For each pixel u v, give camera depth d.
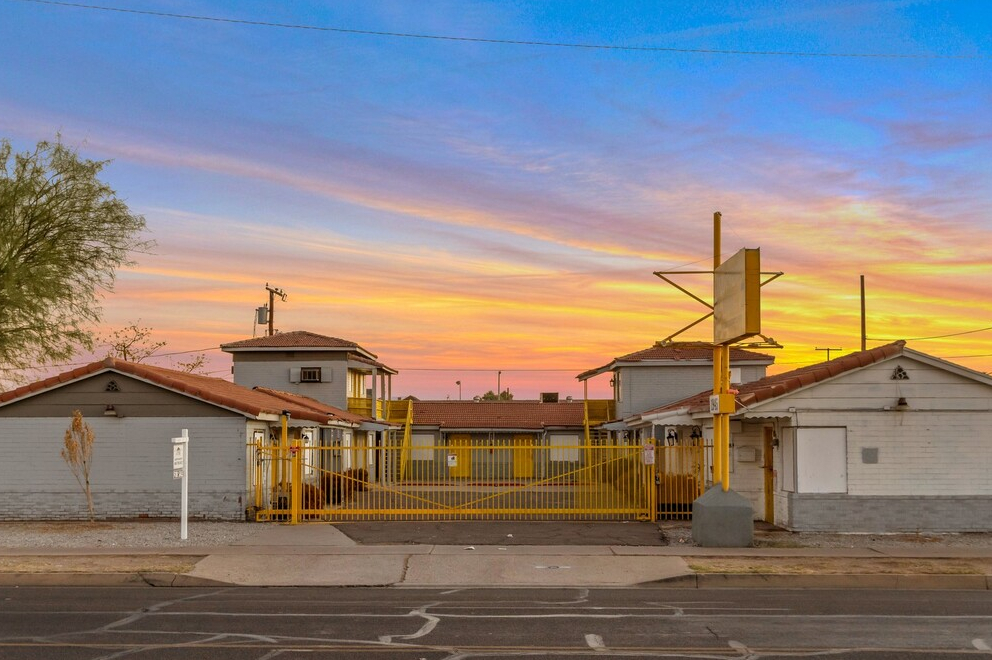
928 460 20.81
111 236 34.03
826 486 20.80
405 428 49.88
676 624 11.54
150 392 23.53
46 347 32.66
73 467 22.41
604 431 51.78
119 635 10.73
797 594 14.29
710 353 44.41
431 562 16.75
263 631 11.01
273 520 23.30
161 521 23.02
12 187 32.16
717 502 18.75
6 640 10.45
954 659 9.61
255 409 23.41
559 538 19.86
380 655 9.72
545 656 9.70
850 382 20.97
